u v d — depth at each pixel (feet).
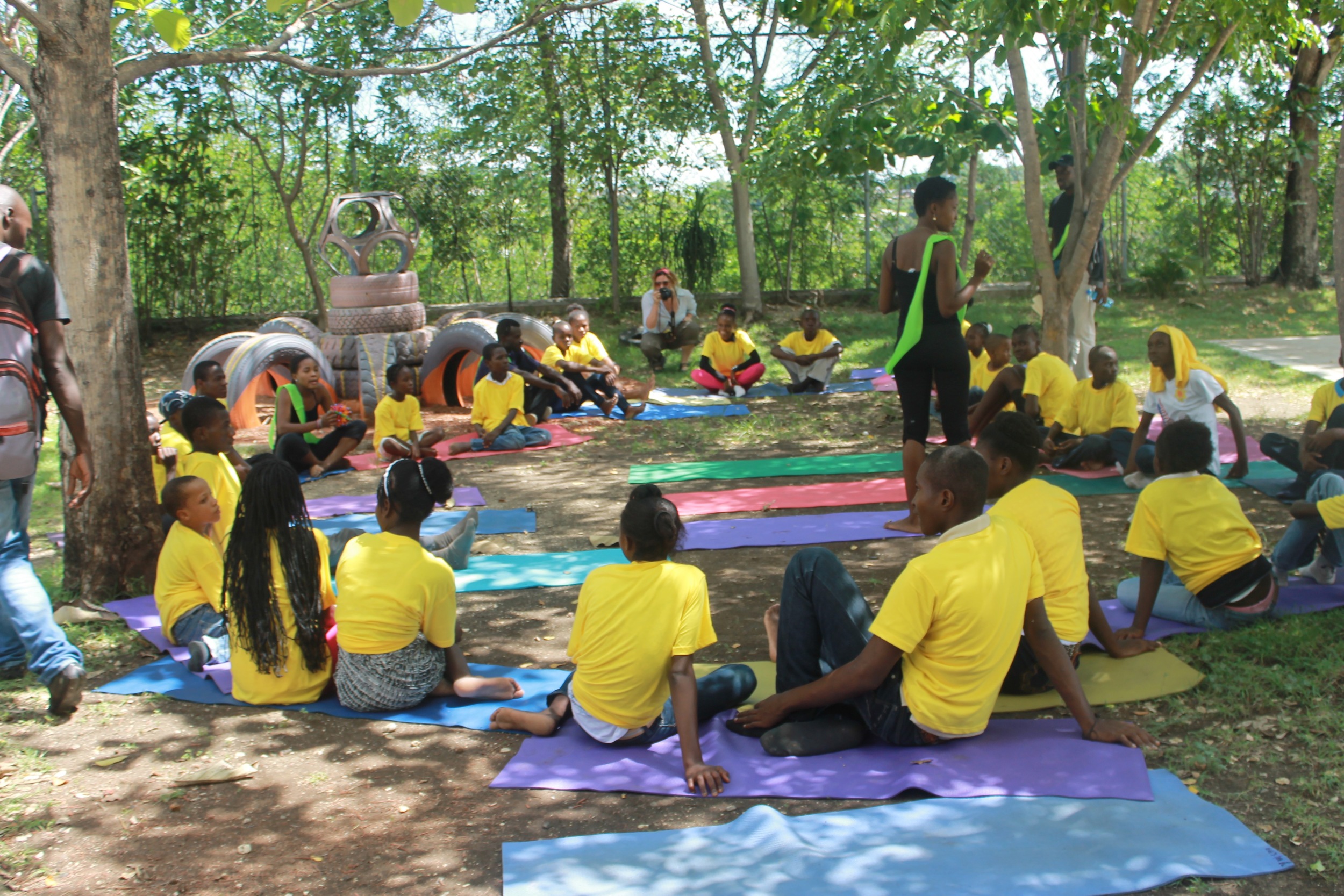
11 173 42.83
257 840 9.78
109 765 11.23
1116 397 22.57
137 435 16.48
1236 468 20.27
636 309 52.95
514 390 28.68
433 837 9.75
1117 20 21.47
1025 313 48.47
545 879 8.70
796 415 31.55
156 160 45.70
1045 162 28.99
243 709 12.67
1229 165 53.16
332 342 33.83
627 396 32.89
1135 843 8.82
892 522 19.27
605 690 11.05
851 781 10.28
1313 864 8.60
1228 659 12.57
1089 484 21.56
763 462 25.41
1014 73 24.82
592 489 23.68
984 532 10.44
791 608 11.32
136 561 16.55
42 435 13.12
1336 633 13.03
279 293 53.06
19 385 12.51
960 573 10.21
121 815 10.21
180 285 47.85
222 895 8.92
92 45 15.25
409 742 11.76
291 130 47.73
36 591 12.60
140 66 16.97
